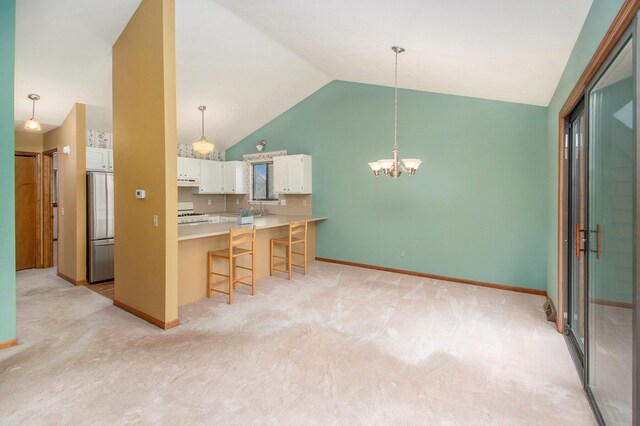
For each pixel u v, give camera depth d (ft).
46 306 12.72
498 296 13.92
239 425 6.31
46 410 6.68
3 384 7.55
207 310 12.22
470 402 7.02
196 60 14.64
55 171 25.23
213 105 18.44
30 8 10.39
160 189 10.70
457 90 14.62
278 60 15.92
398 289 14.79
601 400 6.57
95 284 15.74
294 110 20.85
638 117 4.35
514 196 14.57
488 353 9.09
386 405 6.91
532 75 10.73
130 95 11.84
